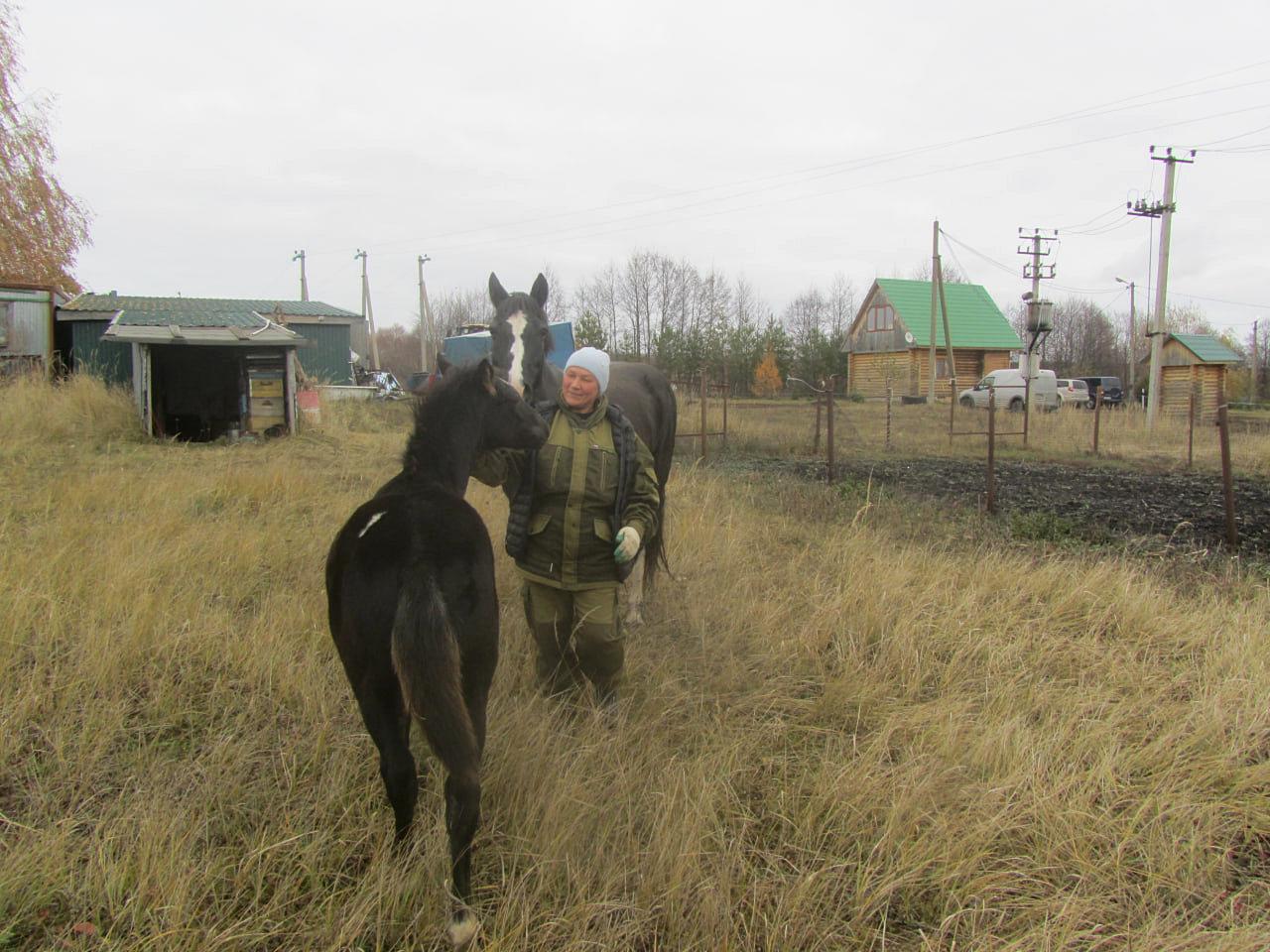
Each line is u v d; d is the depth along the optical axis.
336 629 2.65
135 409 12.17
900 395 39.56
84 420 11.71
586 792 3.05
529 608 3.82
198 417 13.91
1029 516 8.41
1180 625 4.97
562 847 2.76
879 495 9.61
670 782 3.18
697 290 44.91
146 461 9.68
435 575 2.45
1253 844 3.12
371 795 3.09
